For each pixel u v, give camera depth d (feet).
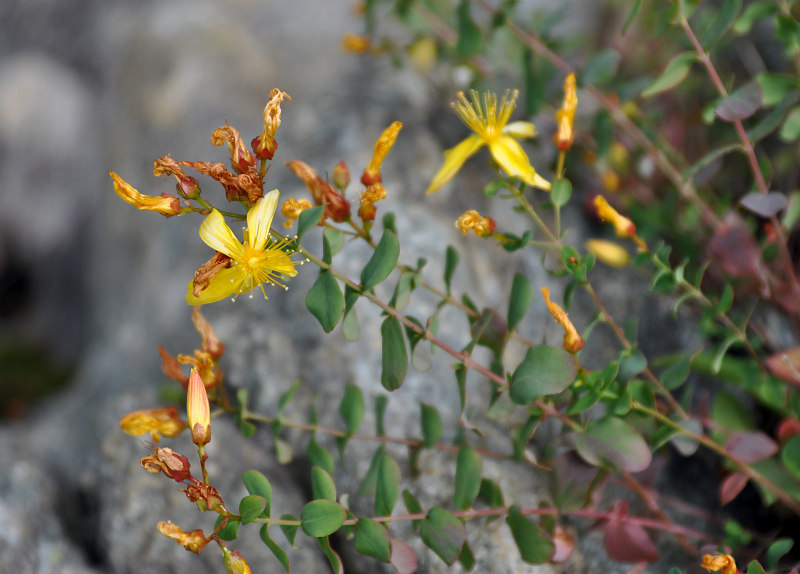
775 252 1.14
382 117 1.44
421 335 0.99
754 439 1.03
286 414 1.26
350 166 1.39
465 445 1.02
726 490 1.04
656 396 1.13
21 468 1.34
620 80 1.31
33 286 2.77
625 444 0.99
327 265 0.95
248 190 0.93
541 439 1.18
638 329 1.25
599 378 0.98
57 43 2.91
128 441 1.28
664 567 1.09
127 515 1.23
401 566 0.99
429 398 1.21
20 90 2.83
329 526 0.95
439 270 1.29
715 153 1.07
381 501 1.00
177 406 1.29
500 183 1.03
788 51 1.10
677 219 1.25
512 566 1.10
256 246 0.94
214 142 0.94
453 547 0.99
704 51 1.06
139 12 2.79
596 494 1.05
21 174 2.78
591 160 1.31
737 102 1.04
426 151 1.40
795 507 1.05
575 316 1.27
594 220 1.32
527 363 0.97
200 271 0.93
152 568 1.21
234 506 1.21
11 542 1.26
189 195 0.93
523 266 1.31
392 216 1.02
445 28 1.33
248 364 1.31
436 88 1.46
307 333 1.29
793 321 1.15
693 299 1.23
